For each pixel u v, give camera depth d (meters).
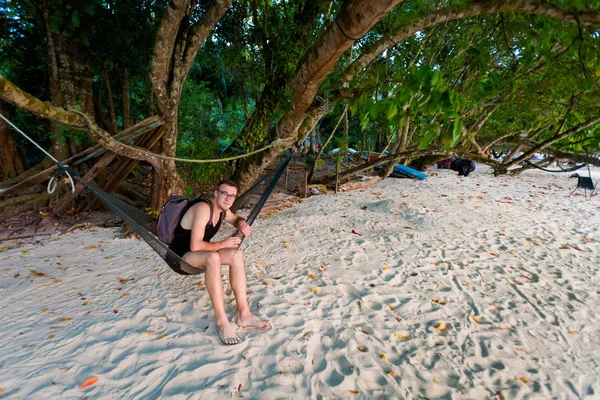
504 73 5.23
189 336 2.46
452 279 3.56
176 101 4.77
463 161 11.27
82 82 5.88
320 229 5.28
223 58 8.03
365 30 2.53
